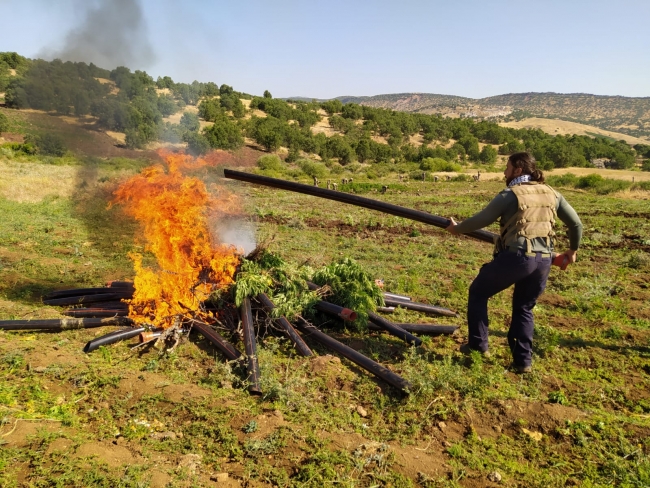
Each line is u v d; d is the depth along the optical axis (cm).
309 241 1180
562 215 435
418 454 341
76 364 442
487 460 336
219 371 442
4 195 1606
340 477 306
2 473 289
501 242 443
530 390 432
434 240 1243
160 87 3428
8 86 3105
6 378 414
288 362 468
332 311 545
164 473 305
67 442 326
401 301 647
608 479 318
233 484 301
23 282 720
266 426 355
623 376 467
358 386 427
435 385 421
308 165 4919
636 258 980
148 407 381
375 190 3403
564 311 662
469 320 475
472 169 7081
